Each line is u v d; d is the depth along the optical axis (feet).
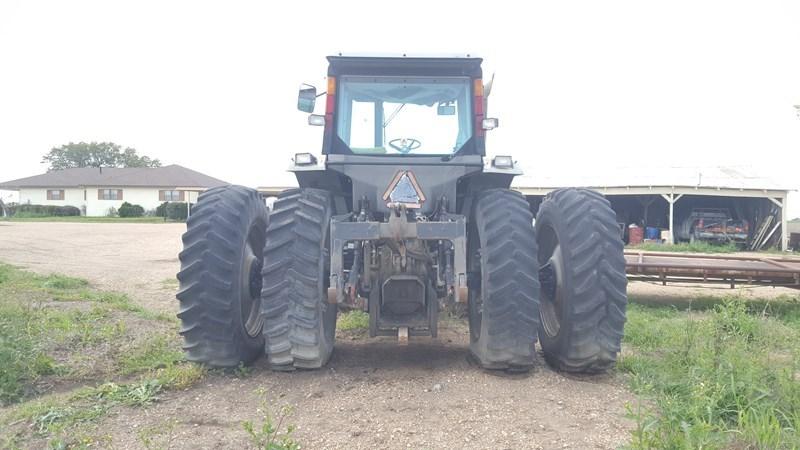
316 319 14.47
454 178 15.98
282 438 10.60
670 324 21.06
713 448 9.66
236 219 15.52
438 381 14.47
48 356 16.08
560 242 15.39
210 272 14.79
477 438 11.05
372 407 12.66
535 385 14.23
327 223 15.55
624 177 83.82
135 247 60.39
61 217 150.30
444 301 15.64
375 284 15.11
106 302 24.89
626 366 15.76
